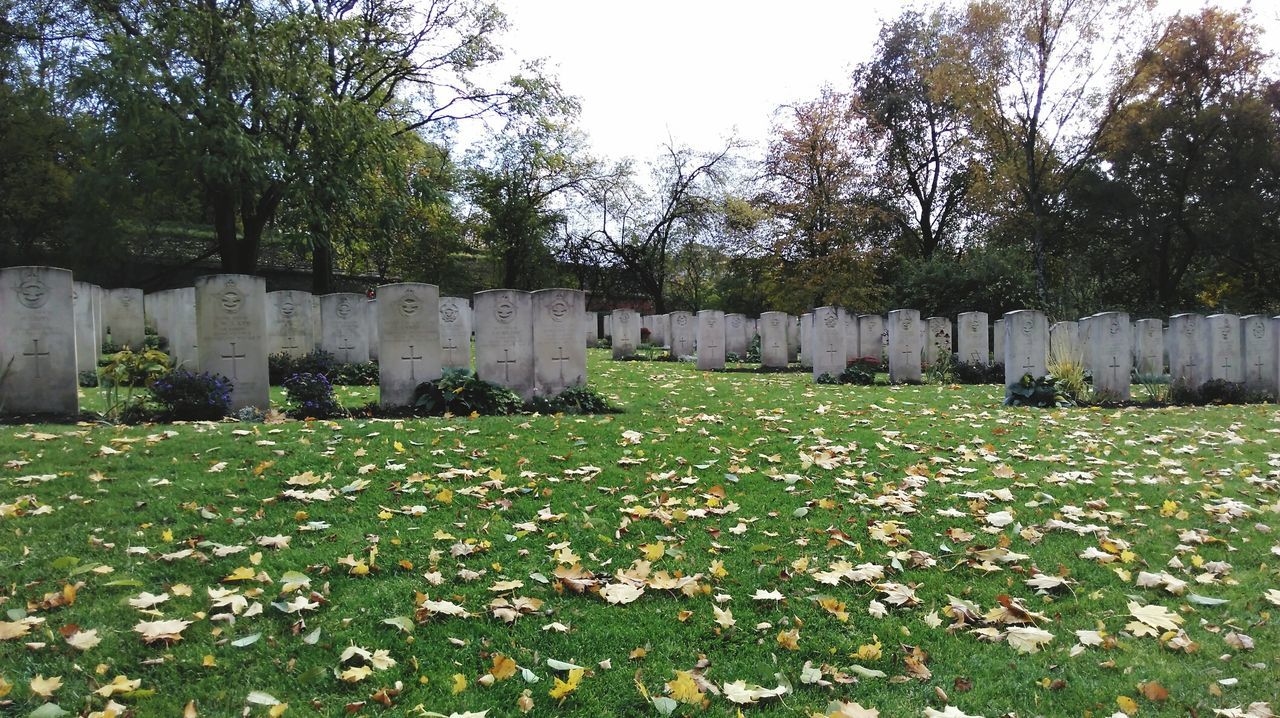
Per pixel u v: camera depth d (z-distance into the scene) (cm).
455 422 819
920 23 3541
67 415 845
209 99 1745
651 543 473
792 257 3378
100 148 1812
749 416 934
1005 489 594
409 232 2888
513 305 1023
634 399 1127
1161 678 324
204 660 319
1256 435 867
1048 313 2239
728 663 337
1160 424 945
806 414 967
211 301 915
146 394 956
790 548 469
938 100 2703
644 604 391
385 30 2322
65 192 2516
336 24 1966
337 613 366
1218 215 2836
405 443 684
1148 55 2369
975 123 2606
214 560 417
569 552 444
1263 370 1389
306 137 1983
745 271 3750
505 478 591
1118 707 303
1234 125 2761
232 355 927
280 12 1930
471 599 388
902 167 3756
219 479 550
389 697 302
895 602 395
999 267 2503
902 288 2798
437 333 998
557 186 3884
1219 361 1353
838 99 3300
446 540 460
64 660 315
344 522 486
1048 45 2383
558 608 382
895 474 650
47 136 2550
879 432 829
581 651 344
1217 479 647
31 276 834
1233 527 518
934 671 332
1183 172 2892
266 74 1834
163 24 1756
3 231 2697
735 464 663
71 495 501
